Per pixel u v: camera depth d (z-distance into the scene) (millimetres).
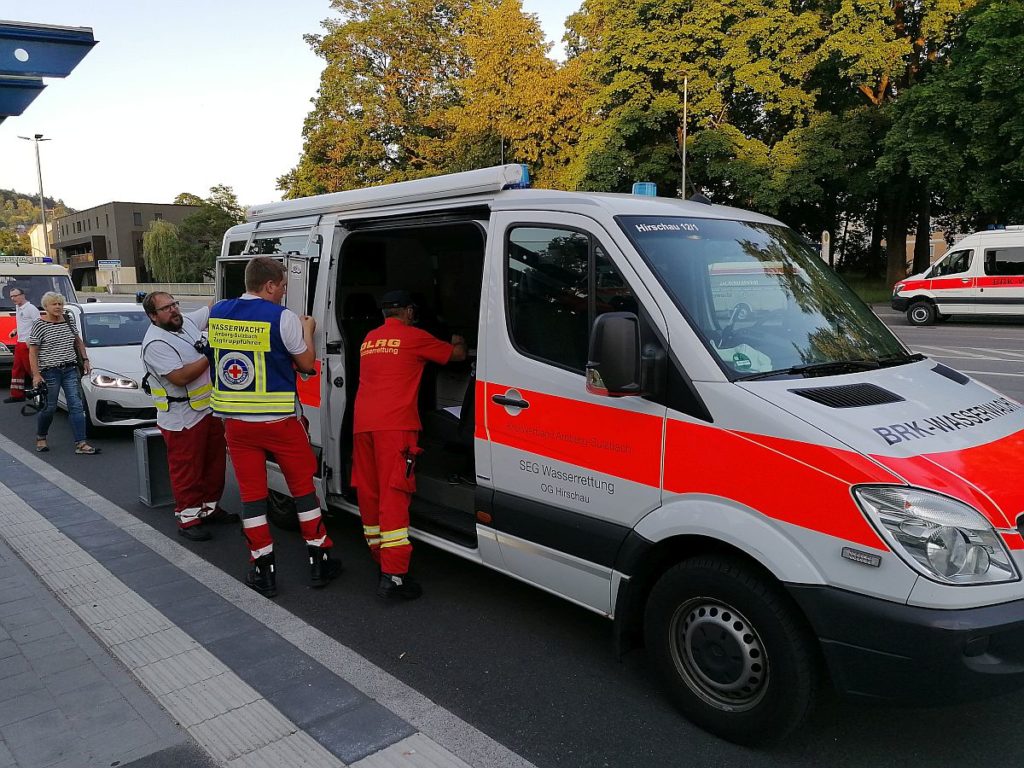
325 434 4898
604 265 3303
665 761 2889
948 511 2471
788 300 3512
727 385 2873
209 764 2826
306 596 4480
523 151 30500
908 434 2736
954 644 2404
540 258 3574
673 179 27266
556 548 3504
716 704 2996
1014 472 2701
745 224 3840
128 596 4395
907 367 3426
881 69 23828
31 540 5367
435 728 3066
